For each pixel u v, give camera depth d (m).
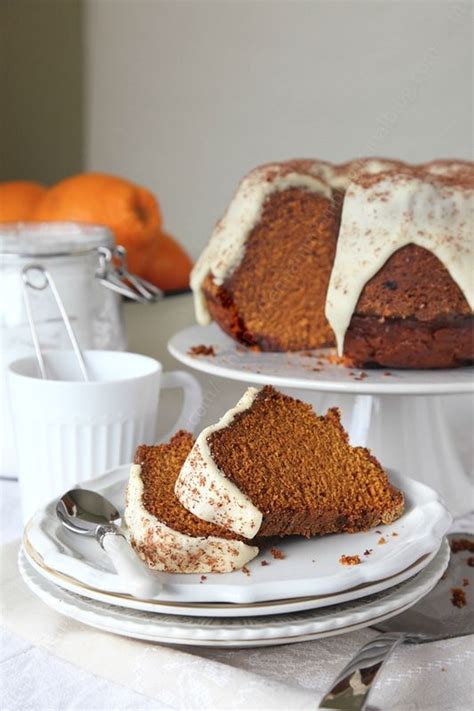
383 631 0.81
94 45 2.06
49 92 2.06
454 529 0.95
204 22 1.95
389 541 0.83
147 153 2.08
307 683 0.78
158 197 2.09
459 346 1.00
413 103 1.38
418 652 0.80
